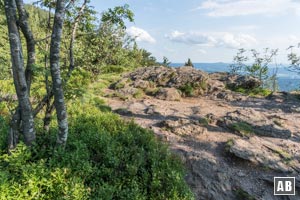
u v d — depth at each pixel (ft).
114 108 38.68
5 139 20.92
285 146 26.96
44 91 33.78
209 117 33.09
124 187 19.01
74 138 22.20
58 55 18.24
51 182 16.39
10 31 17.47
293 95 49.88
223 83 57.16
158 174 19.95
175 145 26.40
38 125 24.27
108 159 20.72
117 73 68.74
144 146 24.43
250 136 28.73
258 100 47.52
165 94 48.44
